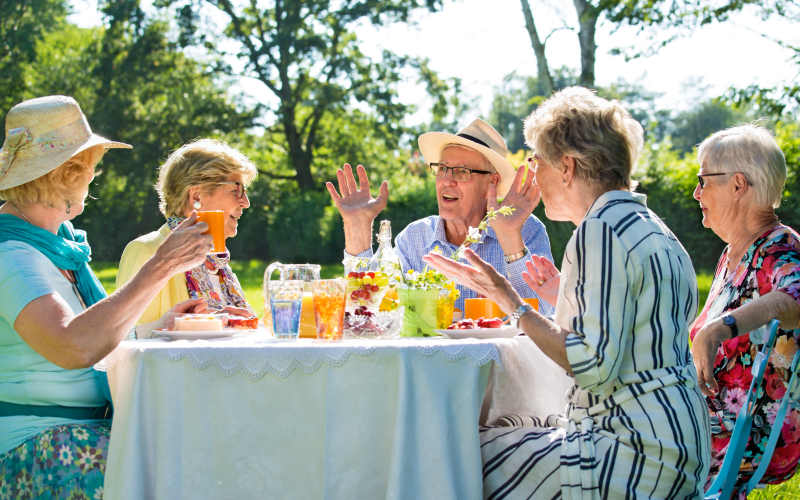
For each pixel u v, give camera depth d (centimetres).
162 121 3231
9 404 246
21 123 259
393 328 280
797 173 1564
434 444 231
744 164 297
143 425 226
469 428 237
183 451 228
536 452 241
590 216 240
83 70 3306
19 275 239
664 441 228
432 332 290
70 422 251
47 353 231
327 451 230
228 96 3412
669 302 235
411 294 290
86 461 246
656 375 232
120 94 3231
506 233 346
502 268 388
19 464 245
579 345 228
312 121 3519
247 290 1423
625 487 227
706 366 258
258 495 231
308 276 293
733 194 300
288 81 3306
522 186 354
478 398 240
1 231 250
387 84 3334
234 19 3281
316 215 2628
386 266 289
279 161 3519
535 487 239
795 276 276
